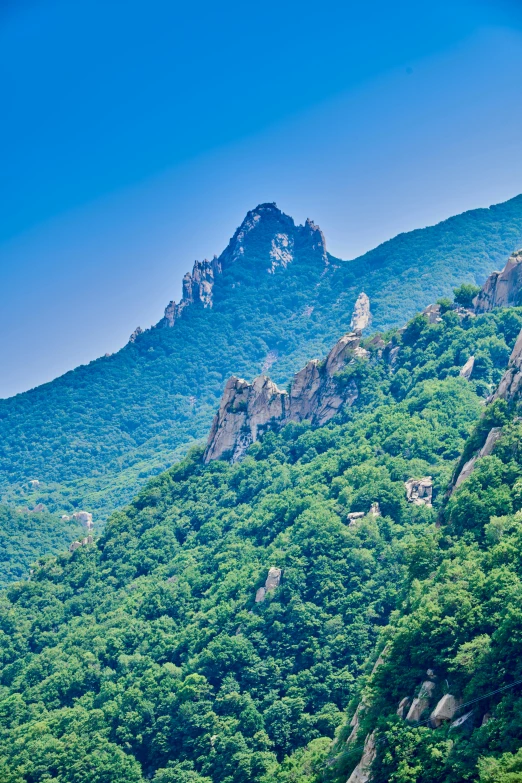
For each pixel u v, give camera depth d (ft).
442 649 540.93
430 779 478.18
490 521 620.08
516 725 457.68
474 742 470.80
